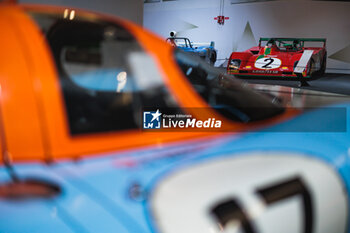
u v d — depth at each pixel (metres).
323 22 8.70
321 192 0.47
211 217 0.38
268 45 5.62
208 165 0.47
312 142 0.59
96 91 0.60
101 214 0.37
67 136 0.48
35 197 0.38
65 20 0.66
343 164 0.54
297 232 0.42
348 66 8.53
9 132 0.46
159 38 0.79
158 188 0.41
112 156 0.47
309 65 4.47
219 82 0.91
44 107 0.50
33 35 0.58
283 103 0.88
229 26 10.10
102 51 0.66
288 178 0.46
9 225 0.34
